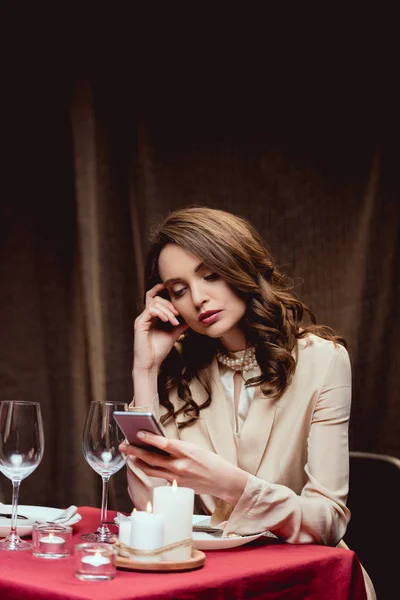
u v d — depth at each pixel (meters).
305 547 1.60
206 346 2.11
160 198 3.41
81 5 3.53
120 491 3.41
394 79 3.31
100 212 3.41
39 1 3.57
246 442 1.96
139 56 3.49
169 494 1.36
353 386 3.23
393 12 3.33
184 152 3.43
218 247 1.96
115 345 3.38
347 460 1.89
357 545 2.26
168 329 2.11
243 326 2.05
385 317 3.24
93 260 3.39
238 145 3.42
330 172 3.34
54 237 3.51
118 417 1.52
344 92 3.36
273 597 1.38
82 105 3.47
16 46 3.58
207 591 1.25
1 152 3.56
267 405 1.98
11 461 1.53
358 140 3.32
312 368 1.97
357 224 3.29
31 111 3.56
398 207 3.26
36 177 3.55
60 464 3.42
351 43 3.37
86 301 3.39
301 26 3.42
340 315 3.29
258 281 2.02
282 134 3.39
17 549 1.47
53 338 3.47
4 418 1.55
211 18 3.48
